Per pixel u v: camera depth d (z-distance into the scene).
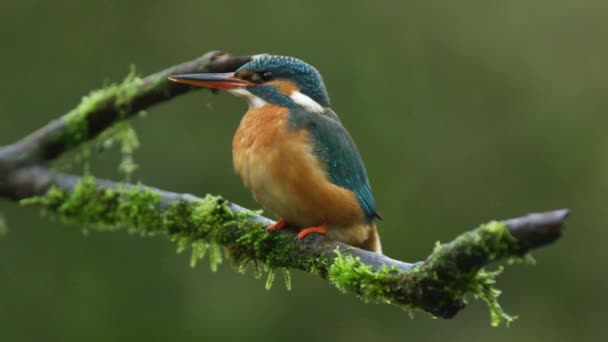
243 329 13.70
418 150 15.22
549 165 15.61
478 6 15.88
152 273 13.74
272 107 6.79
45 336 13.38
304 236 5.62
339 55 15.38
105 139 6.06
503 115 15.66
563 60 15.92
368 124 15.19
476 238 4.01
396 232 14.93
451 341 14.27
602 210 15.51
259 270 5.82
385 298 4.57
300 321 13.88
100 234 13.71
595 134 15.62
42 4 14.75
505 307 15.27
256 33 15.17
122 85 5.88
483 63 15.72
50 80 14.62
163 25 15.05
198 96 14.55
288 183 6.37
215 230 5.61
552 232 3.74
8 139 14.36
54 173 5.65
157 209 5.57
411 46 15.61
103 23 14.88
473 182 15.34
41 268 13.52
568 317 15.24
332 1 15.51
